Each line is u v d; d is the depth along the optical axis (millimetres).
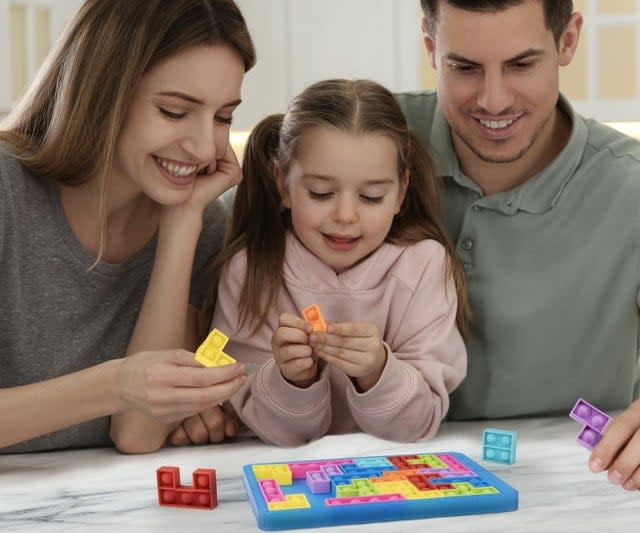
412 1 2346
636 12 2297
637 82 2318
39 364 1340
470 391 1474
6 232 1281
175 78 1220
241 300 1411
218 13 1239
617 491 1062
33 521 1001
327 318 1405
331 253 1383
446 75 1350
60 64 1314
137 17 1228
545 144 1470
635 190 1434
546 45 1307
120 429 1288
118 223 1372
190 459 1244
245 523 980
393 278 1396
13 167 1297
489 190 1494
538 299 1434
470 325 1466
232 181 1401
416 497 991
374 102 1353
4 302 1308
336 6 2371
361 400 1297
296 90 2404
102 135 1261
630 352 1470
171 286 1351
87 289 1354
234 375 1164
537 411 1472
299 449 1275
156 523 985
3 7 2363
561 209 1448
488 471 1088
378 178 1328
